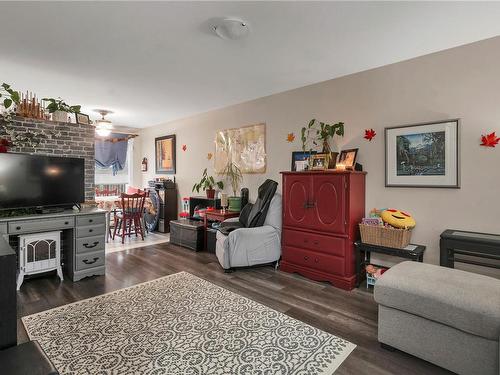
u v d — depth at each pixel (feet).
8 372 3.35
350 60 10.04
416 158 9.80
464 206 8.96
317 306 8.63
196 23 7.63
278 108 13.84
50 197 11.07
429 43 8.78
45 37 8.35
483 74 8.57
